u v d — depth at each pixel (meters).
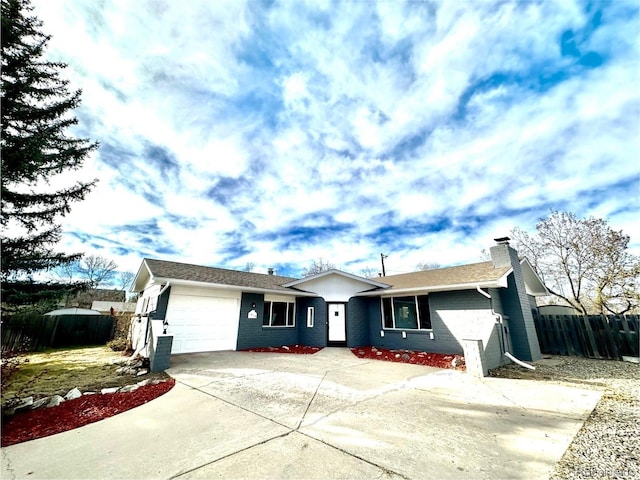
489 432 3.99
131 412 4.76
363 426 4.16
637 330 9.85
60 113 8.50
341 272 13.88
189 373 7.37
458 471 2.99
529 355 9.76
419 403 5.25
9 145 7.09
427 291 11.62
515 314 10.34
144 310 11.90
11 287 7.59
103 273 35.69
